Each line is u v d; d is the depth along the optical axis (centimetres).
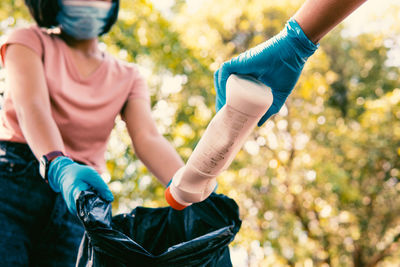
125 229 131
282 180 962
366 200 1039
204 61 695
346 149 1048
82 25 166
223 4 939
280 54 100
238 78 102
